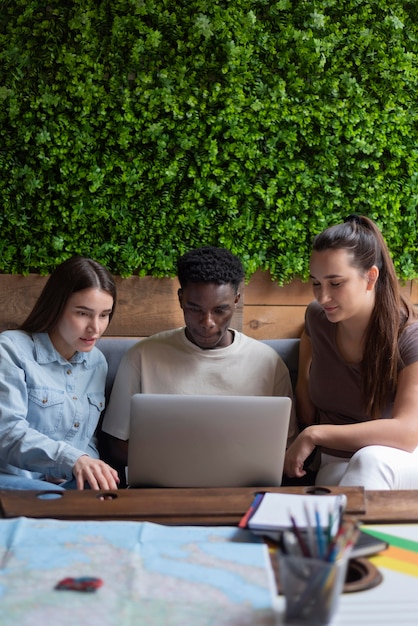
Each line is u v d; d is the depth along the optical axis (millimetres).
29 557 1095
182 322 2746
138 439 1534
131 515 1289
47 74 2547
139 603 957
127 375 2182
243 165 2717
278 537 1179
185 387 2172
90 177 2576
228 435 1538
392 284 2043
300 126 2719
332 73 2738
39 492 1401
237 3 2623
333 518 1145
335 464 2055
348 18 2719
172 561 1097
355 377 2088
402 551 1158
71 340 2018
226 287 2080
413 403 1913
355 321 2041
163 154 2631
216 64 2635
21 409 1901
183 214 2695
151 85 2605
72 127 2557
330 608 912
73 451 1762
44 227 2602
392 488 1730
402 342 2000
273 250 2803
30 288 2637
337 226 2061
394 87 2779
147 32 2549
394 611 957
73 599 964
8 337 1997
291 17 2676
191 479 1561
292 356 2477
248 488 1457
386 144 2805
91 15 2518
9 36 2504
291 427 2227
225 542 1181
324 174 2777
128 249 2658
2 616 916
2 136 2557
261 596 988
